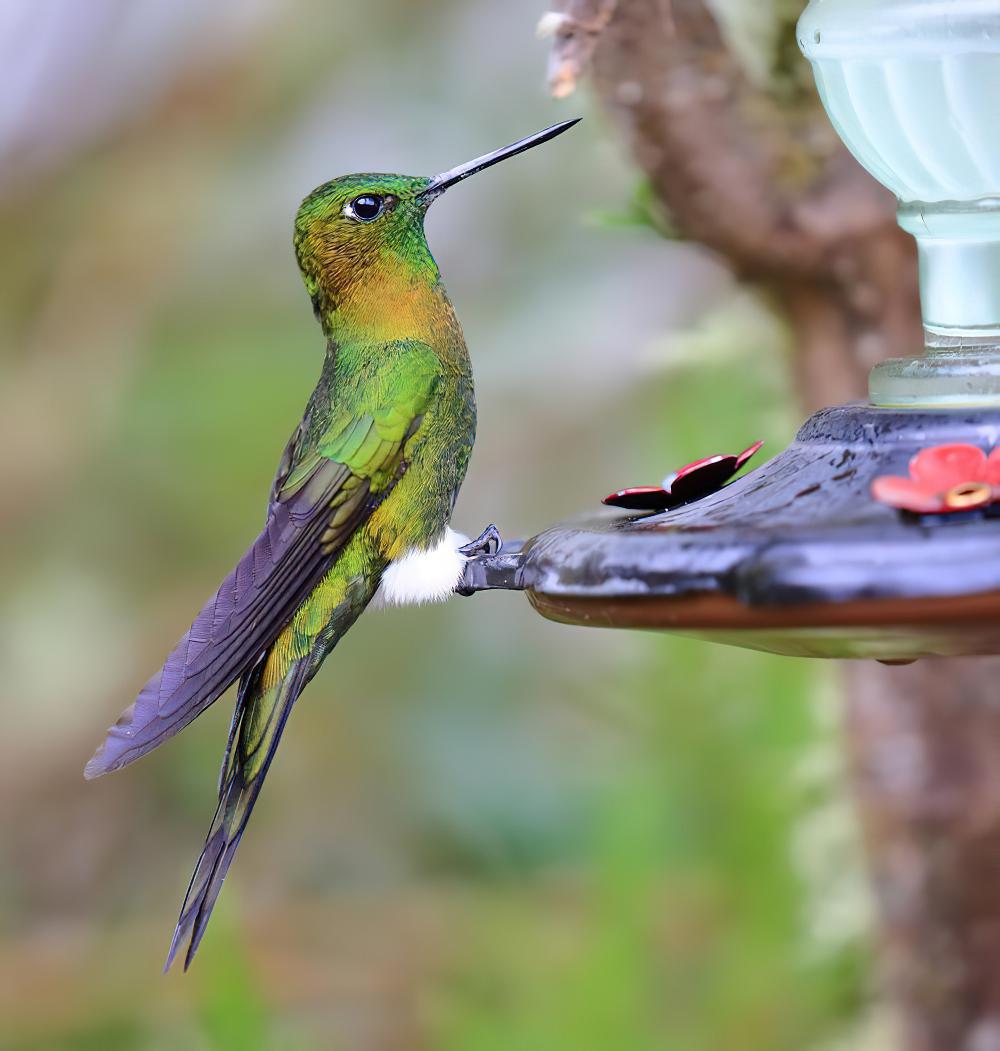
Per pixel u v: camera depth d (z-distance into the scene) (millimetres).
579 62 5559
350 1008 10906
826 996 8156
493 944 9977
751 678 8344
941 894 7430
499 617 12789
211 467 12461
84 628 12664
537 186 12336
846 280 6988
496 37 12453
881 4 5484
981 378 5246
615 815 8359
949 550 4188
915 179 5652
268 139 12898
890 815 7453
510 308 12508
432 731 12461
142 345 12750
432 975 10625
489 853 12039
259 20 12586
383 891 11789
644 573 4555
